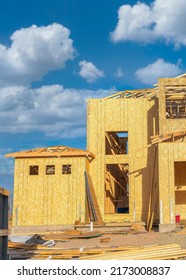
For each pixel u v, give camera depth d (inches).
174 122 1106.1
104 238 771.4
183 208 1098.1
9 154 1128.2
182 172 1093.1
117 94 1239.5
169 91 1136.2
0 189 354.3
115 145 1310.3
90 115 1224.2
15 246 620.7
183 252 457.4
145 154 1178.6
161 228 944.9
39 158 1128.8
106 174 1248.2
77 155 1112.8
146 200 1147.9
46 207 1106.1
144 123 1199.6
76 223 1044.5
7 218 382.6
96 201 1139.9
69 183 1109.7
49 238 815.7
